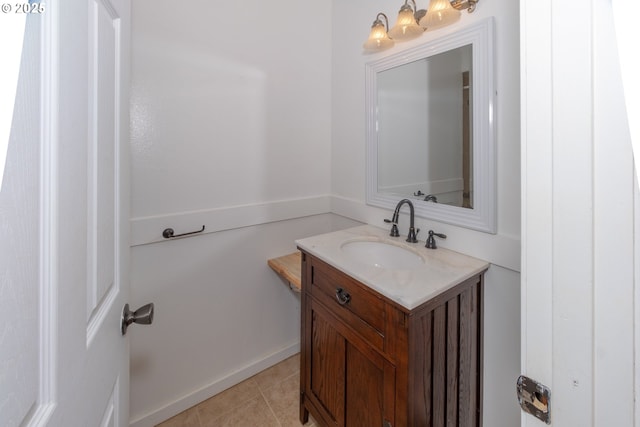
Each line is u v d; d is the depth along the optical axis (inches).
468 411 46.2
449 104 49.8
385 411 38.6
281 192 69.9
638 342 13.7
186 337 59.7
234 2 59.8
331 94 75.5
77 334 18.9
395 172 60.4
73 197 18.1
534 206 16.9
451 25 48.4
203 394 62.2
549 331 16.7
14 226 12.8
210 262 61.4
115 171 26.9
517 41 41.0
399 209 58.6
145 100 51.3
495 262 45.2
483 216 46.0
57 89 16.1
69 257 17.7
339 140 74.1
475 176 46.7
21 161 13.3
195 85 56.2
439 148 51.8
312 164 74.5
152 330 55.7
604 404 14.9
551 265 16.4
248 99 63.2
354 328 43.0
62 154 16.6
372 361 40.2
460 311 42.4
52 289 15.8
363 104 66.4
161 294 56.1
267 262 69.2
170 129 54.2
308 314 53.7
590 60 14.3
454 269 43.3
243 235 65.4
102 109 23.3
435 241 52.4
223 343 64.7
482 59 44.4
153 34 51.2
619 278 14.1
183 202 56.7
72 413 18.2
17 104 12.9
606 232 14.4
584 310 15.3
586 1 14.3
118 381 28.2
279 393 65.1
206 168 58.9
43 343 15.2
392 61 58.6
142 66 50.6
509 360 44.8
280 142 68.7
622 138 13.6
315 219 76.3
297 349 76.1
